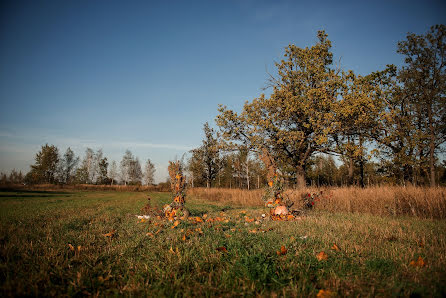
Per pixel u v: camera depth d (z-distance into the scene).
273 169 8.72
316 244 3.87
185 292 2.37
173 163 8.29
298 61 23.81
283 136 22.03
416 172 21.55
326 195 11.34
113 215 8.34
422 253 3.35
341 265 2.98
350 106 19.50
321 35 23.44
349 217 7.39
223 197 19.72
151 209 8.77
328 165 45.19
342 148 22.38
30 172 61.09
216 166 43.62
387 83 24.39
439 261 3.01
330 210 10.44
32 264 2.99
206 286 2.46
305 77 23.39
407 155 21.69
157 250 3.64
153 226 5.73
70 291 2.35
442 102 20.48
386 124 22.28
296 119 22.70
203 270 2.89
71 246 3.78
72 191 42.88
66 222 6.38
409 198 8.84
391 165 22.20
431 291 2.28
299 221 6.57
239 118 22.92
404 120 21.81
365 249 3.59
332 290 2.38
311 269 2.89
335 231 4.97
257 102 22.45
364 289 2.40
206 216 7.54
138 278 2.67
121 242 4.21
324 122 20.56
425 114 22.03
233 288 2.41
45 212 9.20
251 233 4.79
